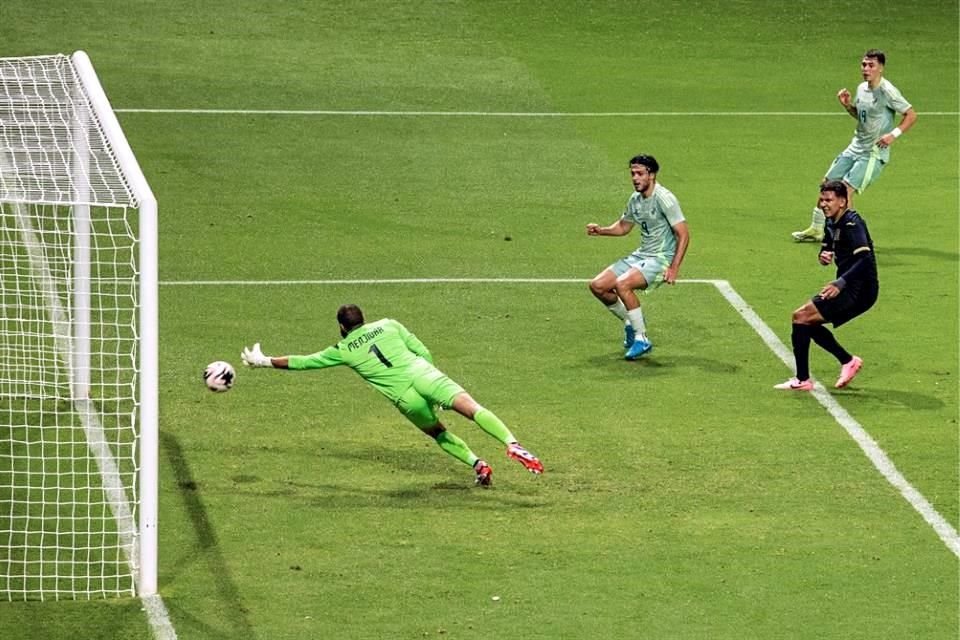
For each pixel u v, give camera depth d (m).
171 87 101.75
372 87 104.00
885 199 83.31
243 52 110.12
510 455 43.94
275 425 50.50
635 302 56.59
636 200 56.66
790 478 46.72
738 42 118.38
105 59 106.81
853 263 52.94
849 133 97.81
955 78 111.88
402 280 67.25
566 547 41.78
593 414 51.78
